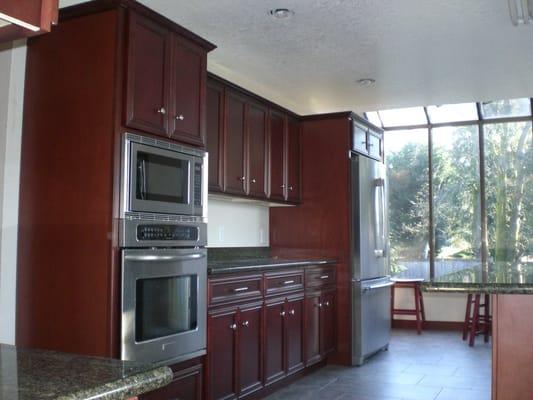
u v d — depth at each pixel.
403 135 6.84
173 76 2.82
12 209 2.65
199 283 2.93
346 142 4.75
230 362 3.24
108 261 2.41
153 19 2.69
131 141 2.52
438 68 4.42
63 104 2.59
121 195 2.46
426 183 6.72
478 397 3.68
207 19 3.46
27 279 2.61
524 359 2.20
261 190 4.21
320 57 4.16
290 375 3.96
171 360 2.70
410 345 5.50
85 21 2.57
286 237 4.90
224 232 4.34
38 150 2.64
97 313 2.42
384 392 3.80
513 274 2.61
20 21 0.99
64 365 1.04
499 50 4.00
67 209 2.54
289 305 3.93
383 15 3.39
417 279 6.30
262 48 3.97
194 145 2.98
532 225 6.24
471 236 6.48
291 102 5.38
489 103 6.39
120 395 0.91
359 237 4.66
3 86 2.68
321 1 3.21
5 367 1.02
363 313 4.66
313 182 4.84
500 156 6.41
